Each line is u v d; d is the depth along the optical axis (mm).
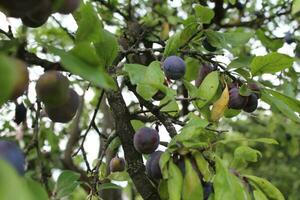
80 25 605
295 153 2342
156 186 913
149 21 1656
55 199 775
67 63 473
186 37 981
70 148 1825
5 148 533
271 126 2264
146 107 895
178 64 873
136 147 845
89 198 889
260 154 866
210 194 767
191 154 769
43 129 1518
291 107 900
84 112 2219
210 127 895
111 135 974
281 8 1690
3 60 370
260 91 903
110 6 1462
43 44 531
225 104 876
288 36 1501
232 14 1900
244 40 1017
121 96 938
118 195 1523
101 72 479
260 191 793
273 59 859
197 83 992
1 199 324
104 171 1118
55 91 604
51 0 544
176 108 929
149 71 798
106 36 738
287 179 4012
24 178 479
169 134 867
